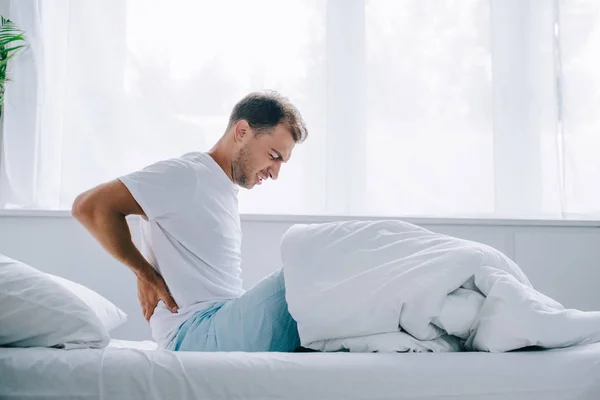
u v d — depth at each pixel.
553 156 2.65
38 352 1.13
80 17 2.53
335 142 2.61
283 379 1.09
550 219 2.49
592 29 2.65
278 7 2.62
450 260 1.21
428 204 2.63
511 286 1.18
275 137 1.64
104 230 1.43
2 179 2.46
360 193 2.62
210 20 2.60
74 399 1.06
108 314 1.69
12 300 1.20
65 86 2.50
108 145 2.52
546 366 1.11
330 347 1.26
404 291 1.18
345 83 2.63
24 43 2.47
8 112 2.46
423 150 2.63
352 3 2.64
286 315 1.39
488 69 2.65
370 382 1.09
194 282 1.49
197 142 2.57
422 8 2.64
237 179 1.66
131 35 2.57
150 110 2.55
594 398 1.10
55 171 2.52
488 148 2.64
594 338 1.21
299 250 1.32
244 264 2.36
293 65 2.61
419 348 1.20
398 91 2.64
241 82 2.60
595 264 2.51
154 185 1.46
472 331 1.20
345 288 1.23
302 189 2.56
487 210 2.63
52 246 2.31
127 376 1.08
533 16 2.65
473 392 1.09
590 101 2.63
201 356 1.14
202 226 1.51
